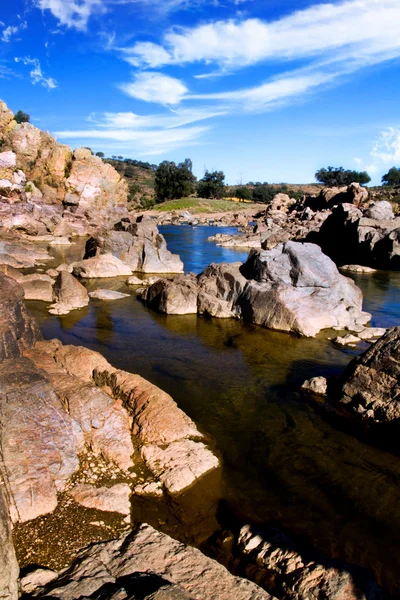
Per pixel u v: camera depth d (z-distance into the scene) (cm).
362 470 1018
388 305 2670
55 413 950
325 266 2244
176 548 732
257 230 7044
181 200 11906
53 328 1995
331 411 1279
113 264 3378
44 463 864
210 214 10844
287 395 1379
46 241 5419
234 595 638
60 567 687
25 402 926
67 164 7869
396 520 859
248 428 1178
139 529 780
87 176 7831
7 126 7312
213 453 1048
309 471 1006
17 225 5325
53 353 1324
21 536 739
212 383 1455
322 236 5600
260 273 2275
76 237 6134
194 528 817
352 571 711
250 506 884
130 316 2255
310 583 693
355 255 4719
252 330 2073
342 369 1602
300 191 16762
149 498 882
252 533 798
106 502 837
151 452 998
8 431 865
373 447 1114
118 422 1048
